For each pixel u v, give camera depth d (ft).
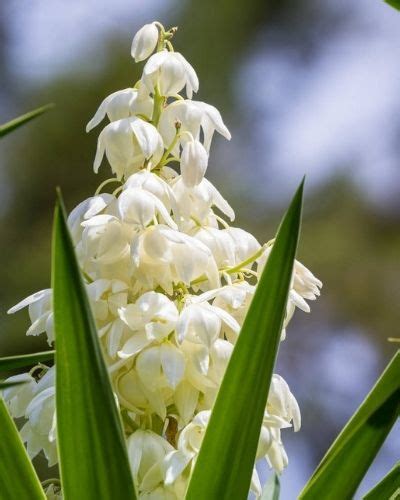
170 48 7.06
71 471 6.36
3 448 6.36
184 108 6.97
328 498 6.48
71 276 6.17
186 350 6.75
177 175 7.00
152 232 6.78
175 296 6.89
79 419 6.30
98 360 6.25
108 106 7.00
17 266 18.31
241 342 6.33
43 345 17.06
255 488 6.75
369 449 6.45
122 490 6.38
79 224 6.90
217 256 6.93
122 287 6.77
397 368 6.49
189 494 6.44
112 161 6.95
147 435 6.73
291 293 6.88
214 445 6.40
